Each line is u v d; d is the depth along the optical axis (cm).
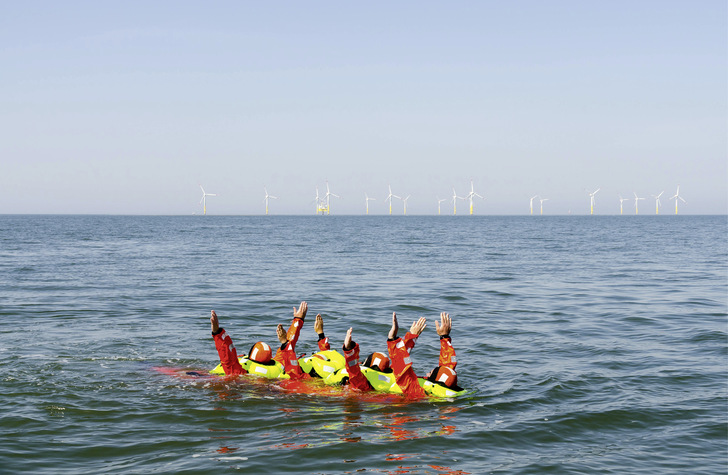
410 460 702
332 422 839
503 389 1027
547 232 10694
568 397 978
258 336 1505
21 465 674
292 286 2588
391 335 1004
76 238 7350
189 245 5991
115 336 1458
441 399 967
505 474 667
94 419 839
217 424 825
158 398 942
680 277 3039
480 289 2517
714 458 723
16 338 1417
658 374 1127
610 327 1656
